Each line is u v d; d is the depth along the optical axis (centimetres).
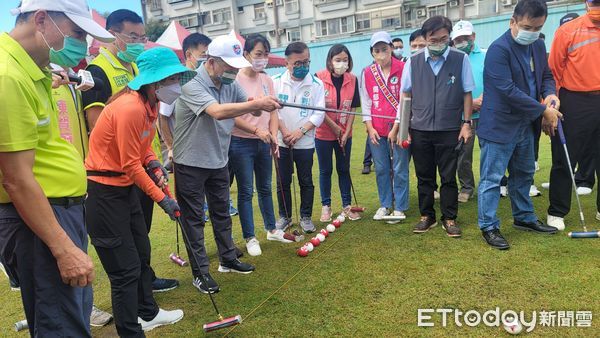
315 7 2656
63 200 179
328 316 268
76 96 288
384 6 2458
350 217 447
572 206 423
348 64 425
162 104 369
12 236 168
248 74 381
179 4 3095
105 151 233
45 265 170
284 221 434
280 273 336
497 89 331
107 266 236
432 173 386
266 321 269
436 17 349
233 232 445
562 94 368
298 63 389
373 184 579
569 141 367
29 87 159
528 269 303
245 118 367
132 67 333
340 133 430
